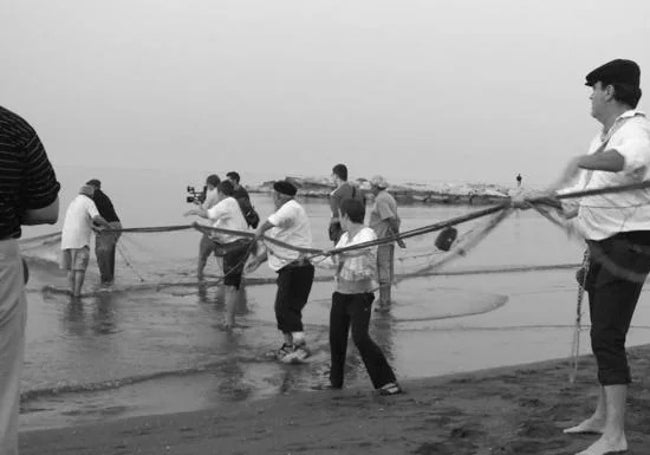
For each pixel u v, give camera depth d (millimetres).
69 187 53031
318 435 5281
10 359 3461
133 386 7574
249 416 6145
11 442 3449
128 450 5098
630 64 4387
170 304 12328
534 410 5770
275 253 8773
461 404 6113
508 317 11750
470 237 4969
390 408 6133
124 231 12547
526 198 4617
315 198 56375
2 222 3320
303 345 8750
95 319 10891
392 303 12781
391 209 12031
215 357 8766
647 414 5293
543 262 19156
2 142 3289
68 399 7059
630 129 4230
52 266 15477
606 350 4285
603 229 4266
